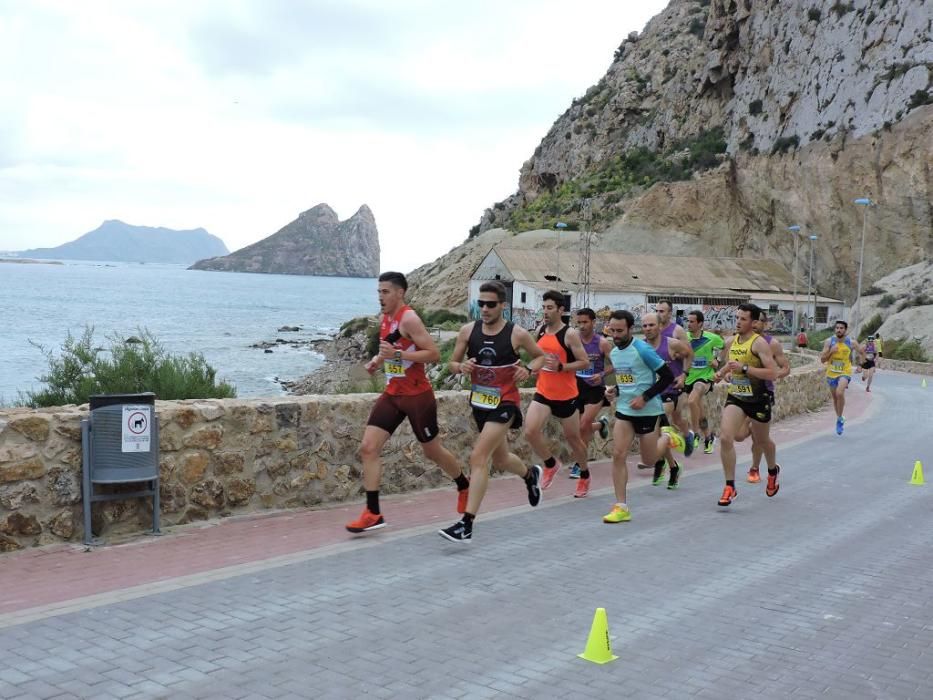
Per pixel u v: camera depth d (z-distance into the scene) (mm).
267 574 6320
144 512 7535
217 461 8055
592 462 12516
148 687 4258
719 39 114812
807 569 6867
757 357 9250
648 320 11234
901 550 7574
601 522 8484
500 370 7426
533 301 68438
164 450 7672
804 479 11344
